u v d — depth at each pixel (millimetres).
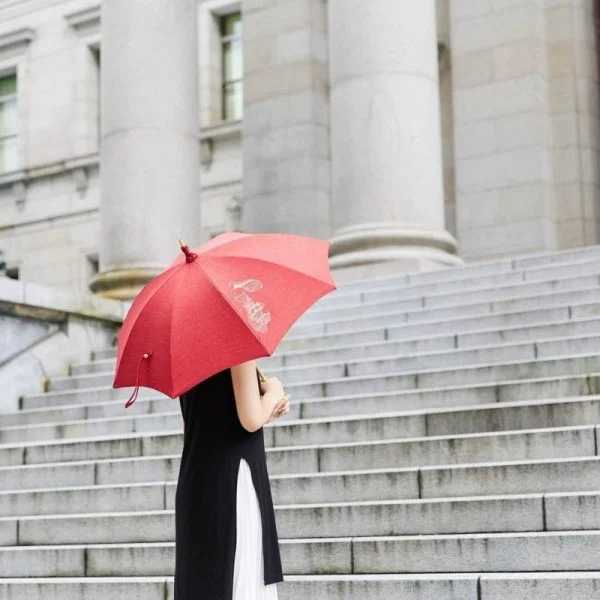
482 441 8258
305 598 7086
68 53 35688
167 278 4762
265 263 4738
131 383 4730
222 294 4613
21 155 36250
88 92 35375
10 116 37281
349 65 15422
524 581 6480
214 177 31109
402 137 15086
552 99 20406
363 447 8680
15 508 9703
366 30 15344
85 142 35156
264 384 5012
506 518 7301
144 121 16781
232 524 4715
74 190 34750
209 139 31188
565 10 20484
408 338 11781
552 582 6406
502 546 6961
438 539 7156
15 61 36719
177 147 16875
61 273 34812
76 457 10555
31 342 14109
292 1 22531
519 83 20312
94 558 8336
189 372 4566
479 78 20672
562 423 8469
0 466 10914
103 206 16984
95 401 12984
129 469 9742
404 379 10414
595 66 20641
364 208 15141
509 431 8586
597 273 12031
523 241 19953
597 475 7445
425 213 15141
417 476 7992
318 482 8328
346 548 7406
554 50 20500
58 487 10055
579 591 6328
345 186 15336
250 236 4918
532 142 20094
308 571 7484
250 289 4648
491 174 20375
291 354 12086
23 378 13758
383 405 9938
